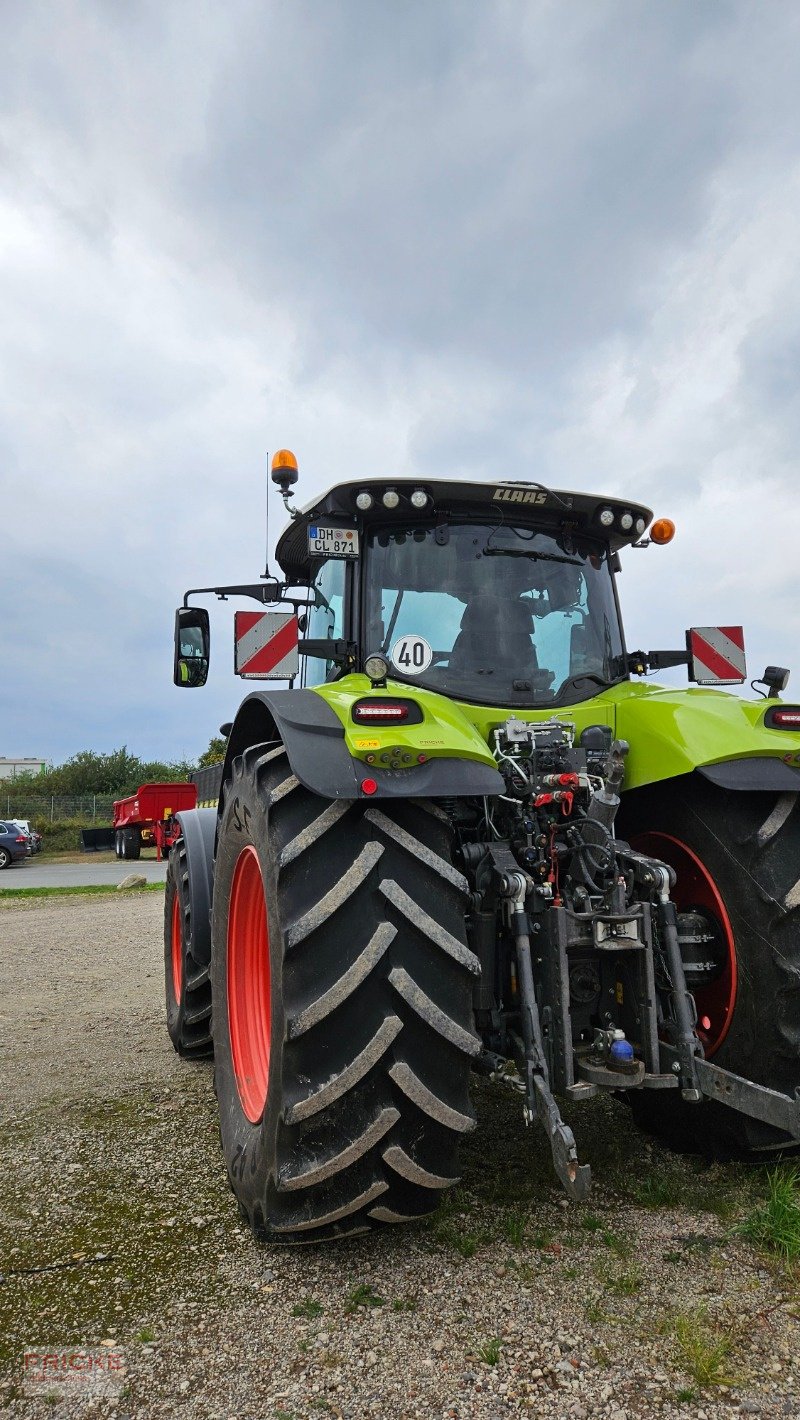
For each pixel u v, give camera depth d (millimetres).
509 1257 2207
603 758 2838
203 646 3982
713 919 2664
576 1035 2453
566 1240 2289
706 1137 2730
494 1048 2467
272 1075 2162
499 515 3109
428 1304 2012
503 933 2492
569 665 3088
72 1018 5223
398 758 2143
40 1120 3416
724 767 2527
